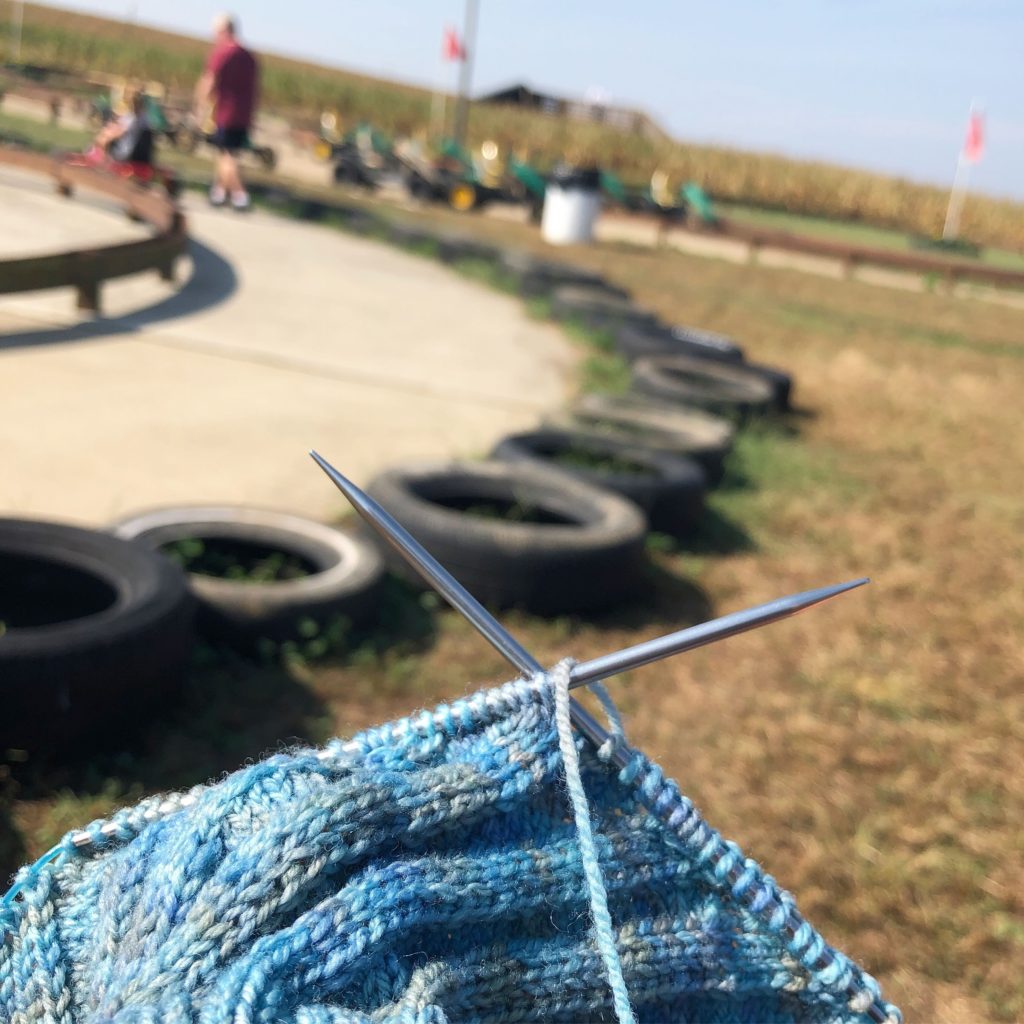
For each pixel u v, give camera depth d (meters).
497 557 4.71
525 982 1.40
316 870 1.20
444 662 4.35
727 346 10.56
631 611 5.12
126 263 9.48
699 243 26.14
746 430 8.60
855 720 4.43
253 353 8.79
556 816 1.48
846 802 3.79
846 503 7.29
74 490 5.44
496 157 25.95
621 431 7.20
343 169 23.42
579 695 4.27
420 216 21.30
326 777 1.29
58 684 3.19
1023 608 5.87
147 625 3.42
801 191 45.44
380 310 11.48
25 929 1.28
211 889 1.17
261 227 15.70
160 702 3.56
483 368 9.67
